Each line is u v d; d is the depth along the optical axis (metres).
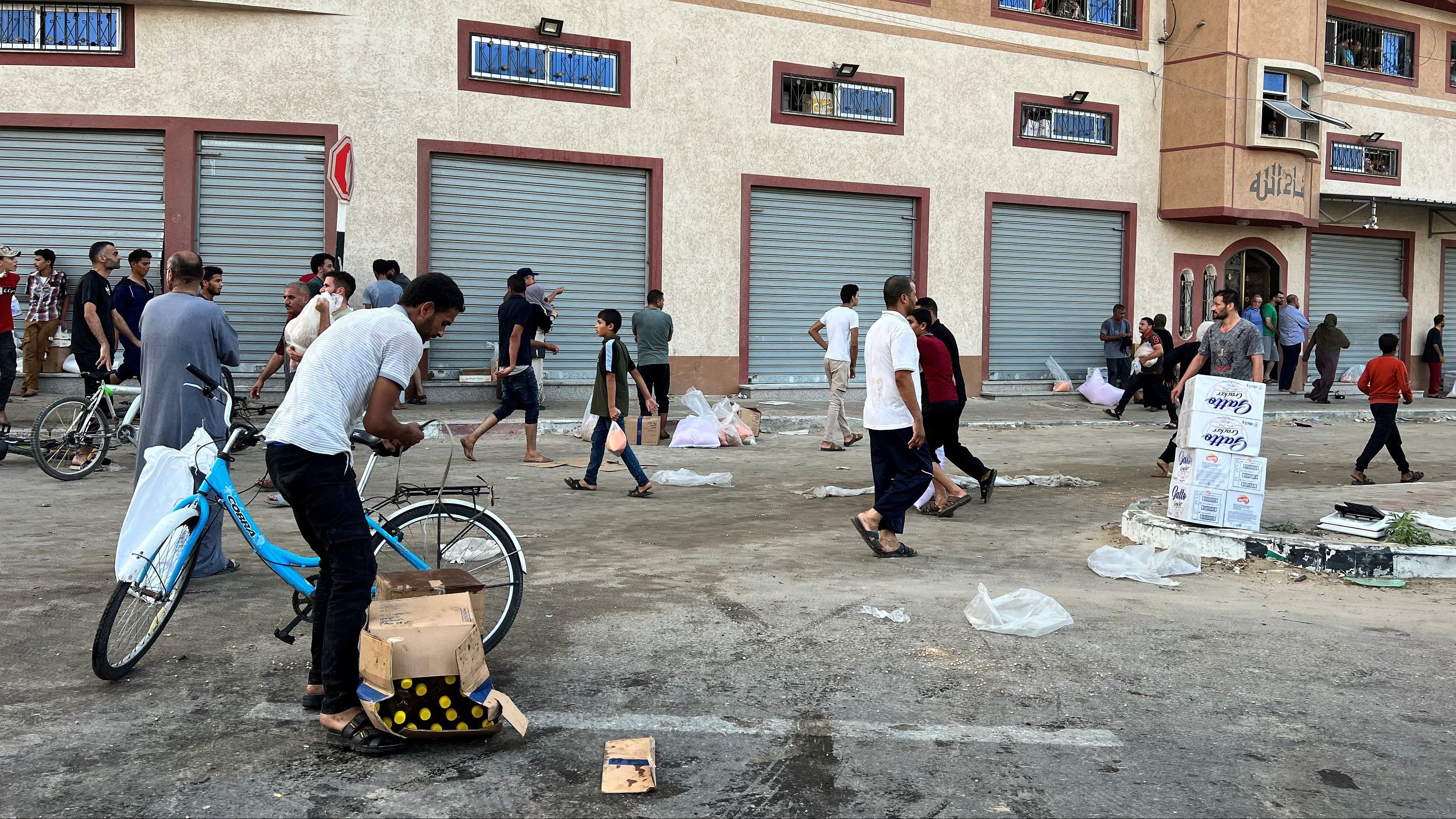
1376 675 4.58
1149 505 7.91
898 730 3.88
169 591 4.37
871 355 6.77
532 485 9.34
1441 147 24.22
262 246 14.27
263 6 13.82
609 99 15.80
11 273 10.18
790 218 17.45
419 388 14.50
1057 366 19.44
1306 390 22.36
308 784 3.38
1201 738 3.86
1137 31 20.14
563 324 15.94
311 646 4.70
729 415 12.88
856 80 17.58
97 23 13.65
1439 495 8.62
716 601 5.57
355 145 14.34
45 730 3.75
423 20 14.56
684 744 3.74
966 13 18.42
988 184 18.84
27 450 9.36
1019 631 5.06
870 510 6.75
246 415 9.34
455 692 3.69
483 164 15.20
